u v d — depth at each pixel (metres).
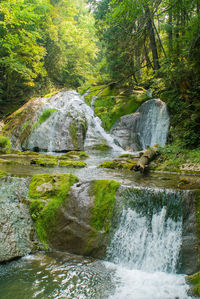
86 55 27.42
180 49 9.47
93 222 4.26
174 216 3.90
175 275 3.42
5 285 3.16
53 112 13.55
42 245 4.20
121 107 14.05
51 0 24.45
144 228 4.03
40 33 20.56
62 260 3.86
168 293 3.07
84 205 4.48
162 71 10.09
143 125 12.04
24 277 3.34
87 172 6.75
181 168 6.65
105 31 14.23
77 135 12.79
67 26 24.84
